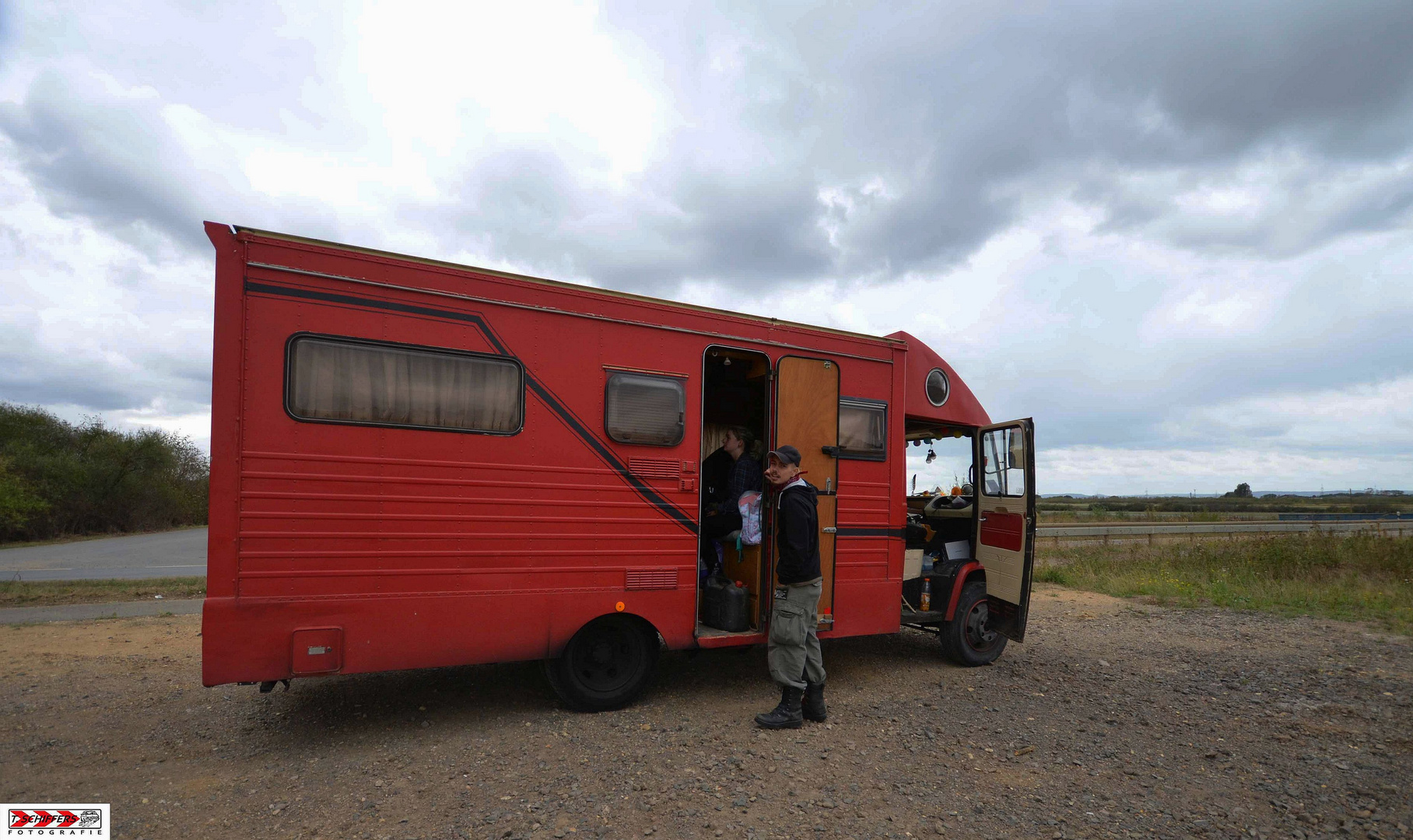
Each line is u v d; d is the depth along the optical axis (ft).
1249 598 34.68
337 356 13.87
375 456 14.08
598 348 16.43
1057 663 22.58
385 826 10.86
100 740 14.21
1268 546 48.11
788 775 13.12
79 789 12.02
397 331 14.40
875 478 20.33
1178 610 32.50
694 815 11.43
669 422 17.19
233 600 12.91
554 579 15.66
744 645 17.93
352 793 12.01
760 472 19.04
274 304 13.43
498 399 15.28
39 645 21.62
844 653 23.53
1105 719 16.87
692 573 17.26
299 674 13.32
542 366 15.78
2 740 14.01
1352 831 11.33
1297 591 36.37
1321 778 13.46
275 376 13.35
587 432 16.17
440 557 14.56
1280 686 19.79
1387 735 15.84
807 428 18.93
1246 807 12.19
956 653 21.81
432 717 15.93
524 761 13.55
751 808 11.73
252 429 13.17
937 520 25.46
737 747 14.51
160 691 17.40
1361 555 46.14
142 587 32.99
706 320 17.84
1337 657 23.31
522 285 15.69
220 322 13.09
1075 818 11.64
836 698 18.44
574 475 15.99
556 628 15.64
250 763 13.26
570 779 12.73
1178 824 11.51
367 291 14.19
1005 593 21.99
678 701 17.63
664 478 17.03
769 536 17.99
